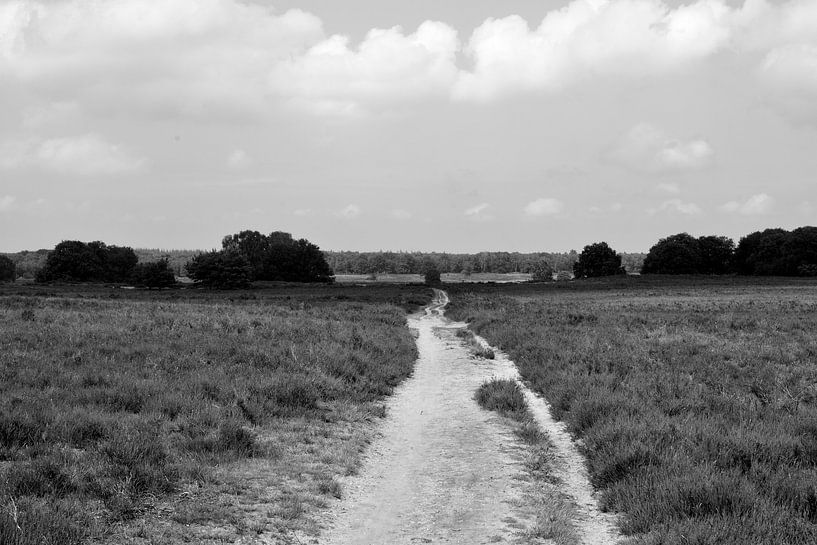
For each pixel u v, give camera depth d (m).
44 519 6.98
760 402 14.85
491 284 121.50
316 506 8.96
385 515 8.86
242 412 13.12
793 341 26.64
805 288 85.31
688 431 11.56
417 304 64.12
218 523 7.97
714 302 59.66
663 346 24.12
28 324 23.05
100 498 8.18
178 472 9.34
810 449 10.66
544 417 15.49
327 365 18.81
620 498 9.24
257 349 20.08
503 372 22.02
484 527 8.43
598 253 148.50
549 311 44.44
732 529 7.48
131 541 7.20
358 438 12.75
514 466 11.32
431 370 22.62
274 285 120.44
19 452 9.28
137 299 61.31
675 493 8.62
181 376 15.76
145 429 11.05
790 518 7.91
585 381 17.14
